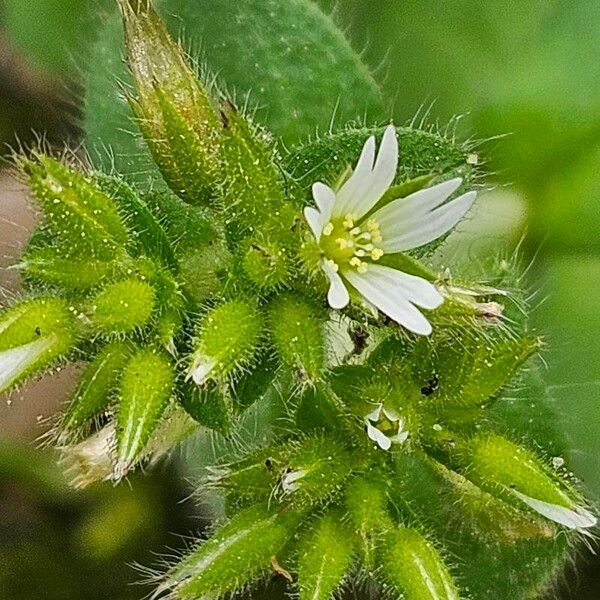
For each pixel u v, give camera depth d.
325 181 0.08
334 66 0.09
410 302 0.07
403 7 0.10
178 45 0.08
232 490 0.08
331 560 0.07
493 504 0.08
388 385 0.08
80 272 0.07
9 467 0.11
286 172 0.08
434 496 0.08
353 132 0.08
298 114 0.09
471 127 0.10
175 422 0.08
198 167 0.08
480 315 0.07
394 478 0.08
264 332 0.07
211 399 0.07
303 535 0.07
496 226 0.10
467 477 0.08
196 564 0.07
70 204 0.07
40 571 0.10
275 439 0.08
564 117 0.10
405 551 0.07
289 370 0.08
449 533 0.09
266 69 0.09
